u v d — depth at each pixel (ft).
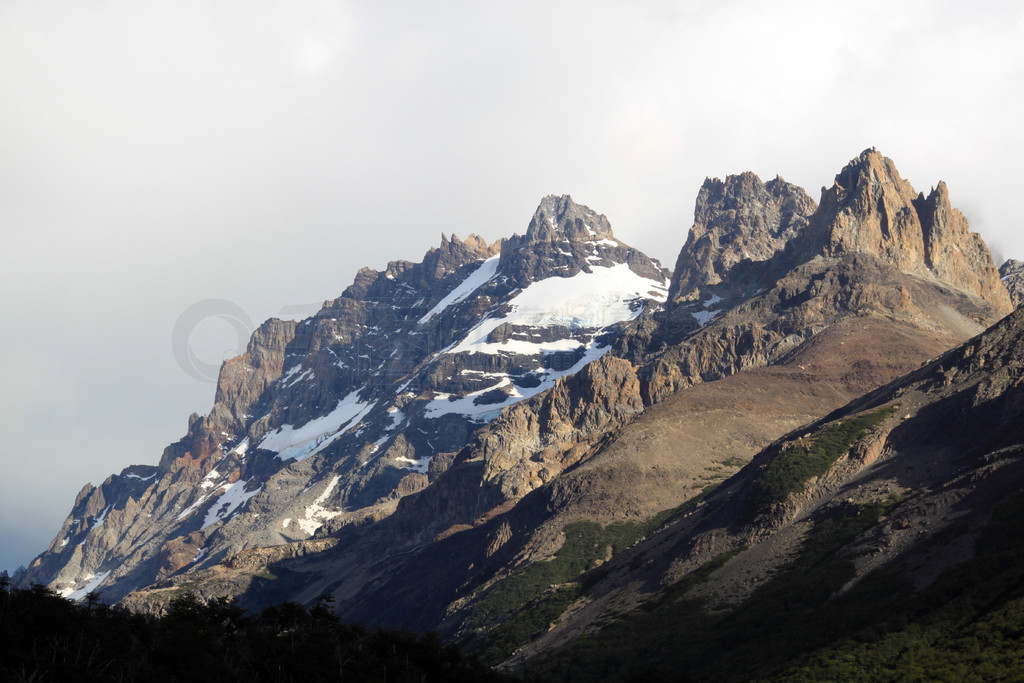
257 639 510.58
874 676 520.01
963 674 491.72
